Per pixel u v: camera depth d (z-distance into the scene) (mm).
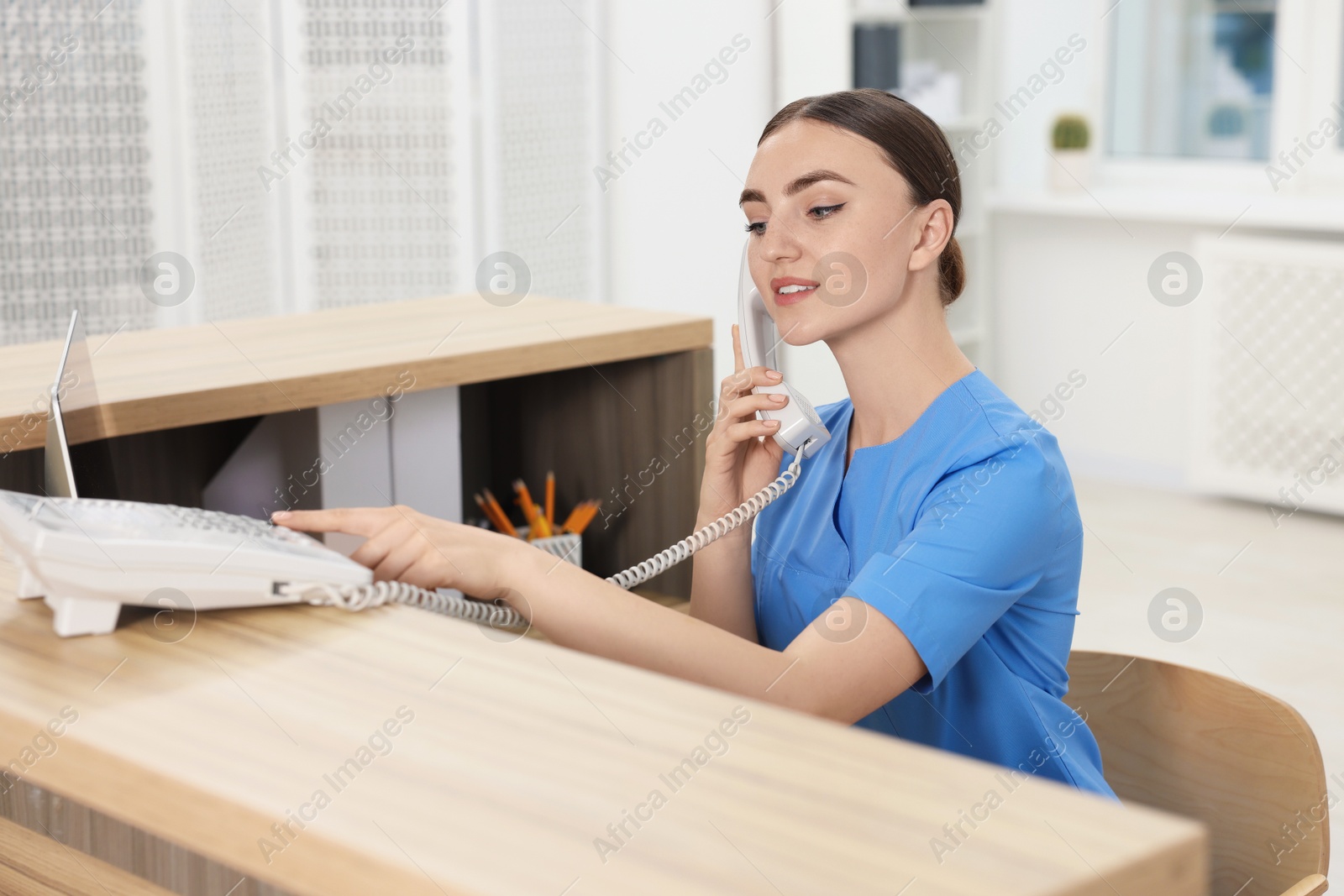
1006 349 4316
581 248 3424
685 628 812
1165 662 978
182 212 2721
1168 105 4047
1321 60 3678
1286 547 3311
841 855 474
